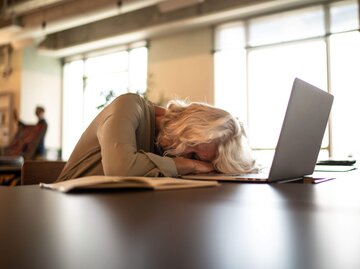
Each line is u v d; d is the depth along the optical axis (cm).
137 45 740
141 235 38
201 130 122
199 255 31
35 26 629
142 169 101
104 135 109
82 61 837
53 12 618
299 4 540
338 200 63
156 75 709
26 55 808
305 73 561
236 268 27
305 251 32
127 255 31
